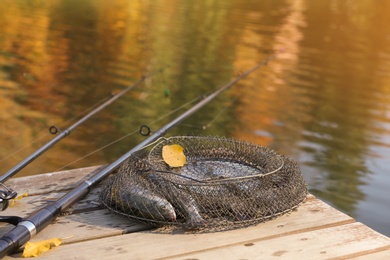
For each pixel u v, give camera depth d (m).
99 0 16.59
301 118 8.16
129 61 10.55
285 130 7.67
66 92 8.60
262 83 9.77
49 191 3.31
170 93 8.89
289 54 11.87
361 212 5.68
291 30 14.35
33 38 11.77
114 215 2.99
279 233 2.83
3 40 11.44
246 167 3.32
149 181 2.99
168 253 2.62
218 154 3.48
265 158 3.33
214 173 3.18
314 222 2.96
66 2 15.95
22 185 3.38
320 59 11.59
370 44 13.38
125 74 9.75
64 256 2.57
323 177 6.37
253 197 2.93
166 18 14.83
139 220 2.87
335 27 15.33
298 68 10.80
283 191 3.00
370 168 6.64
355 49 12.75
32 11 14.45
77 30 12.77
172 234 2.79
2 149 6.50
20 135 6.93
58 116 7.65
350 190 6.10
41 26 12.88
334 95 9.20
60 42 11.63
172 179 2.99
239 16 15.66
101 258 2.57
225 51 11.77
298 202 3.05
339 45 13.09
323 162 6.75
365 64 11.34
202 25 14.11
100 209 3.06
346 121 8.07
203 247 2.68
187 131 7.41
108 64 10.29
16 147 6.61
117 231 2.82
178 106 8.33
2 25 12.72
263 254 2.64
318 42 13.23
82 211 3.04
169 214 2.82
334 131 7.66
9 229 2.80
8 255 2.57
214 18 15.08
